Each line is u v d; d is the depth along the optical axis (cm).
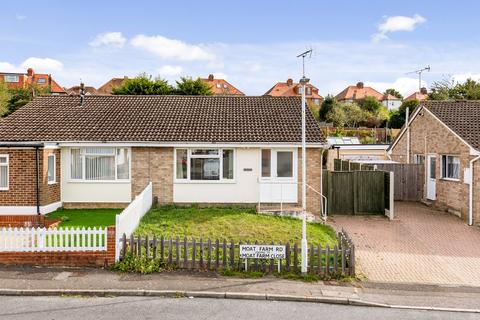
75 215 1667
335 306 965
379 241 1495
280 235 1407
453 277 1159
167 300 974
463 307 963
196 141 1761
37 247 1156
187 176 1814
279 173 1812
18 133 1806
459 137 1848
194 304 953
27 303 946
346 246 1173
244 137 1791
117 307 929
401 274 1173
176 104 2212
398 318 903
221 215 1622
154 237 1156
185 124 1930
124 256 1162
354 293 1024
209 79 8806
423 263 1270
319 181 1794
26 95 5619
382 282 1109
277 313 912
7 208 1644
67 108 2114
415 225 1728
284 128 1883
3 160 1656
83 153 1814
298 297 988
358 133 5331
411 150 2461
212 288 1027
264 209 1733
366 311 938
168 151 1803
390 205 1822
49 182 1712
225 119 1995
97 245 1181
